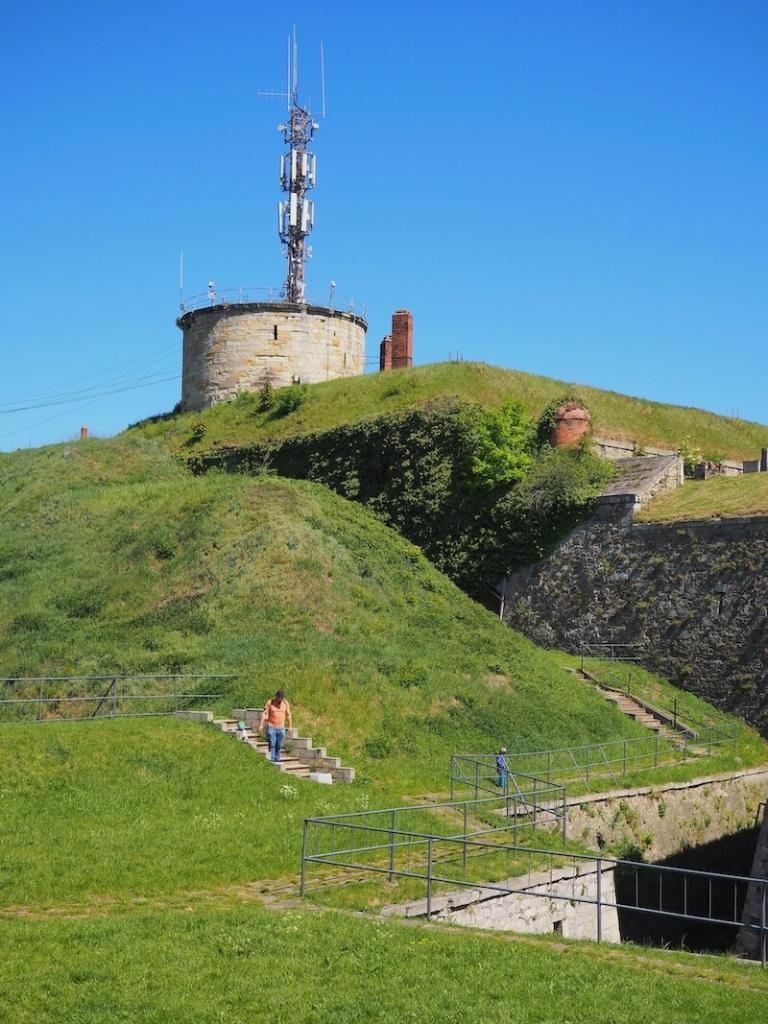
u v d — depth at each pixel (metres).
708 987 13.02
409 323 59.47
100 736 23.95
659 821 28.00
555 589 42.31
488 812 24.47
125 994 12.24
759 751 34.28
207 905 16.42
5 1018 11.53
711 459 54.66
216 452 55.12
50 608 38.38
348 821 21.89
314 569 37.22
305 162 66.94
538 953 14.32
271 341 60.97
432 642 35.84
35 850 18.14
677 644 38.19
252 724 27.14
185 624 35.09
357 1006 12.09
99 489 49.19
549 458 44.75
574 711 33.72
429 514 46.31
